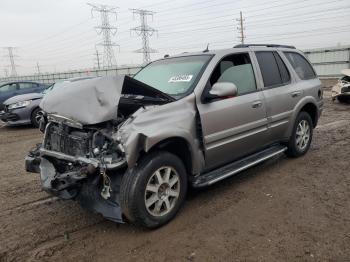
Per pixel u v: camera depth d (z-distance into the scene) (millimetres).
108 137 3547
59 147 4098
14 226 4148
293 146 5957
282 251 3309
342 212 4051
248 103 4801
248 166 4836
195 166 4184
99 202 3725
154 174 3711
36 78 58656
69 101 3727
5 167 6855
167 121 3809
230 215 4102
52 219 4289
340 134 8055
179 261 3242
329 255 3213
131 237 3729
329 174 5328
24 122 11906
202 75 4383
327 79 30703
